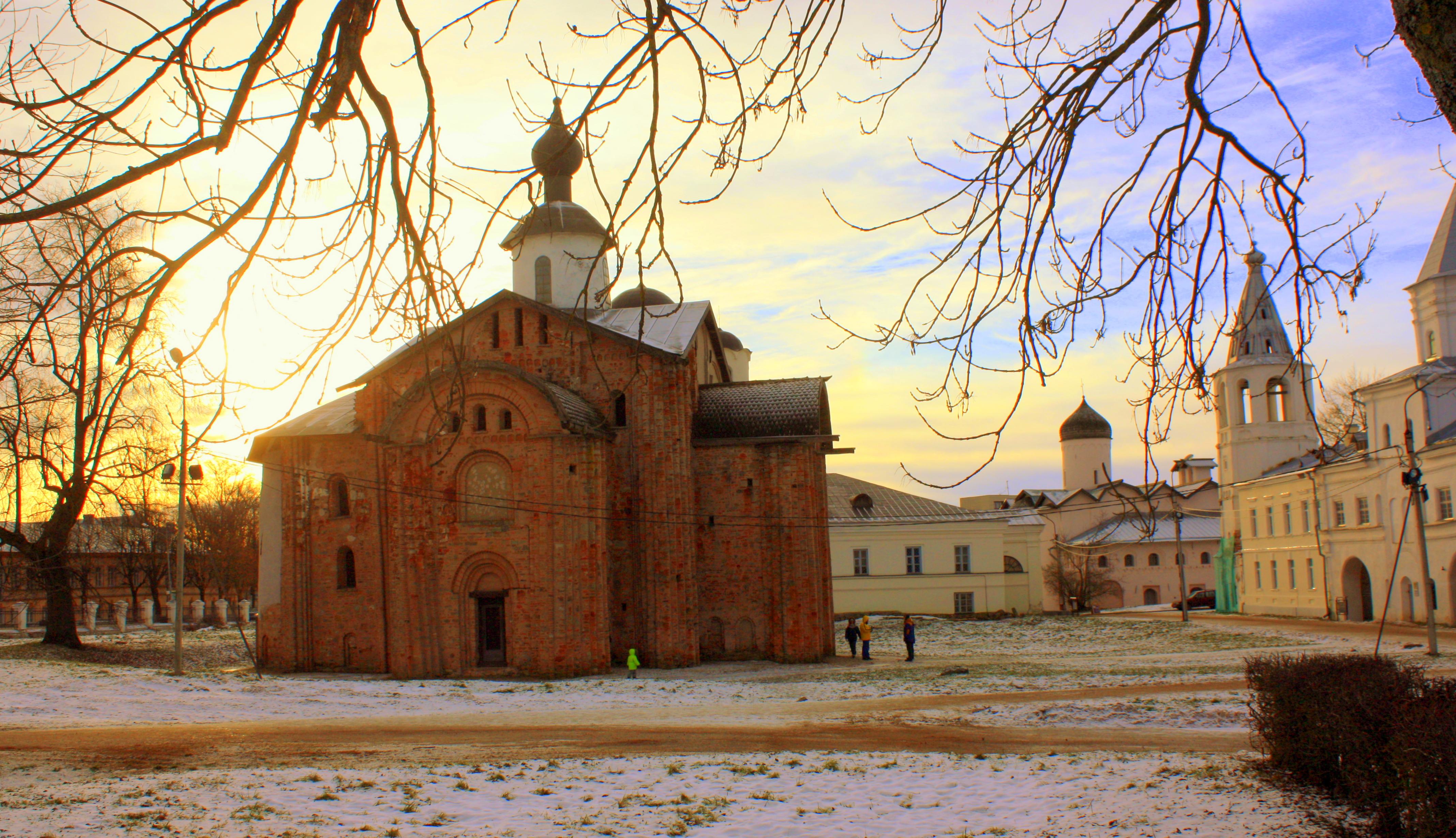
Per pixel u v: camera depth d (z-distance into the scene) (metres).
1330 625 54.84
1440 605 49.56
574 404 39.00
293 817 13.91
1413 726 11.09
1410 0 5.00
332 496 40.38
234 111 5.41
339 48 5.59
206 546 41.06
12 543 27.81
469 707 27.39
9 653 39.97
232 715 25.41
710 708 26.70
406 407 38.75
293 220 5.80
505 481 38.00
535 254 45.38
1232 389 74.44
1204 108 6.53
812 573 40.19
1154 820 12.98
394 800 15.03
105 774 17.02
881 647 50.19
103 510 25.17
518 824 13.75
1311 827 12.17
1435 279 54.06
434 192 6.00
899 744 20.30
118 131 5.52
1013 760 17.81
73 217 6.75
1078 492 96.94
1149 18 6.32
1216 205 6.69
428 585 38.06
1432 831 10.38
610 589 39.19
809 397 42.78
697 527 41.44
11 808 14.16
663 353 39.47
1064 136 6.72
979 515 67.88
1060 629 58.94
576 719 24.50
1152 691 27.62
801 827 13.57
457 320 6.49
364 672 39.03
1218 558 77.81
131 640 51.91
